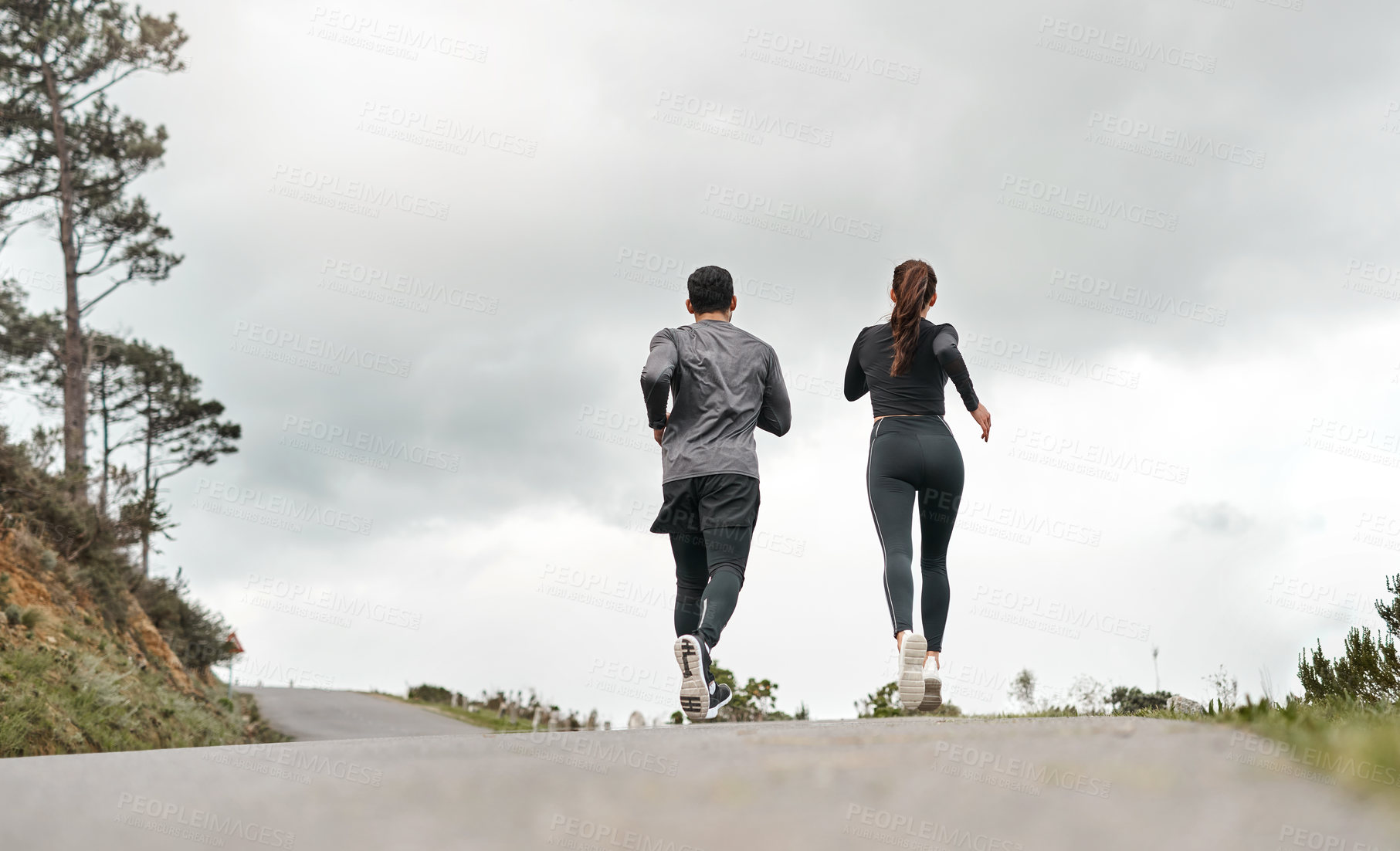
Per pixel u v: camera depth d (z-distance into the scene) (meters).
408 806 1.23
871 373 4.46
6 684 10.09
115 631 15.71
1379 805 1.01
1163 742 1.53
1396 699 2.47
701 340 4.43
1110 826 0.97
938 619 4.33
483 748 1.89
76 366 22.98
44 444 17.34
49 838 1.12
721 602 4.14
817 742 1.74
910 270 4.36
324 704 34.81
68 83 23.05
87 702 11.04
